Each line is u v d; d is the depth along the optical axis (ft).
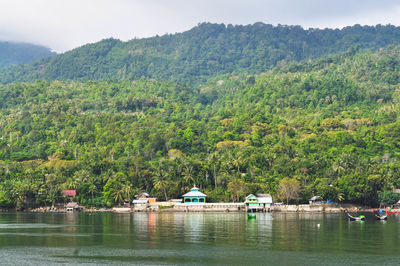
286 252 392.68
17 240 461.37
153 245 427.33
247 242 440.86
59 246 425.69
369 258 369.50
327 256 376.48
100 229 549.54
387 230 532.73
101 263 357.00
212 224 598.34
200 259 368.07
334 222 627.46
